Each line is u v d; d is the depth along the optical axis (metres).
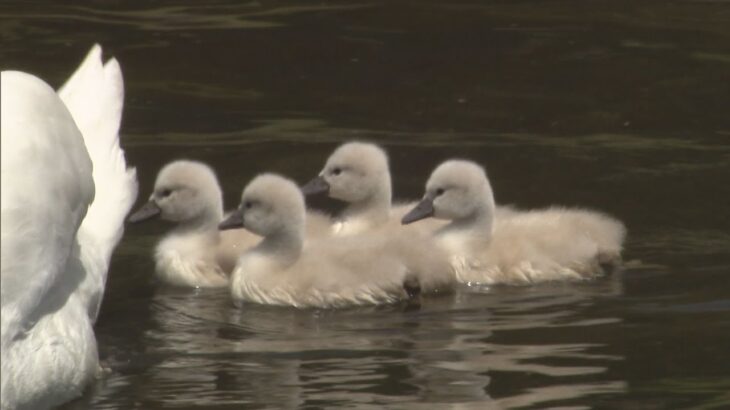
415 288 13.58
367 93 18.38
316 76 18.97
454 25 20.84
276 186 13.74
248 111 17.70
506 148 16.52
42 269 10.55
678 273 13.61
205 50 19.89
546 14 21.41
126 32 20.59
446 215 14.32
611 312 12.84
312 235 14.70
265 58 19.59
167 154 16.30
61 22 21.03
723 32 20.53
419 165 16.11
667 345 11.93
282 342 12.31
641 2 22.05
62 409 10.76
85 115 13.59
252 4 22.00
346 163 14.77
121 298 13.40
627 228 14.50
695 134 16.89
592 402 10.76
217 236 14.52
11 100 11.00
